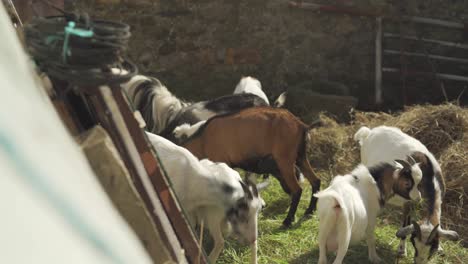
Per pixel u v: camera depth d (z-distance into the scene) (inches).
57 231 20.3
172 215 82.6
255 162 236.5
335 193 188.9
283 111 239.3
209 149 231.1
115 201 64.2
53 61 66.1
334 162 290.7
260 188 194.7
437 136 285.3
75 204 21.6
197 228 189.8
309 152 294.0
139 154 78.0
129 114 76.7
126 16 361.1
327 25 385.1
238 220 181.5
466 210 256.5
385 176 210.4
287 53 382.6
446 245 233.9
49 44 65.7
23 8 132.9
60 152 22.8
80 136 64.0
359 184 206.7
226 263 206.1
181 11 367.6
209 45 373.1
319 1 382.9
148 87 252.1
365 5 386.6
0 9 28.3
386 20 391.2
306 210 248.7
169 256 67.0
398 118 302.5
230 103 262.5
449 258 226.2
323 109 326.3
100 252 21.0
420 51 392.5
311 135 298.0
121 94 76.2
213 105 259.9
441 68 392.8
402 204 219.6
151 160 79.7
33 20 68.9
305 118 322.7
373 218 211.6
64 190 21.6
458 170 266.5
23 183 20.5
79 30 63.9
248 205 181.2
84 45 65.2
